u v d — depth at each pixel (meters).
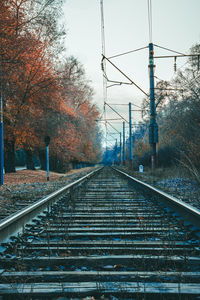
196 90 20.30
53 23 21.33
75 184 13.21
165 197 7.61
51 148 33.72
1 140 16.22
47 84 23.92
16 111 23.42
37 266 3.68
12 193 11.72
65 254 3.97
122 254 4.05
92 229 5.28
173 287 2.87
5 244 4.33
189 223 5.55
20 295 2.78
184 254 3.78
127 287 2.87
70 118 32.25
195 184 12.37
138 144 36.34
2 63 19.06
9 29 18.91
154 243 4.38
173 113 23.39
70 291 2.80
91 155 75.00
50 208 7.80
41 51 22.41
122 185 14.90
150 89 19.98
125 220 6.09
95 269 3.53
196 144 15.99
